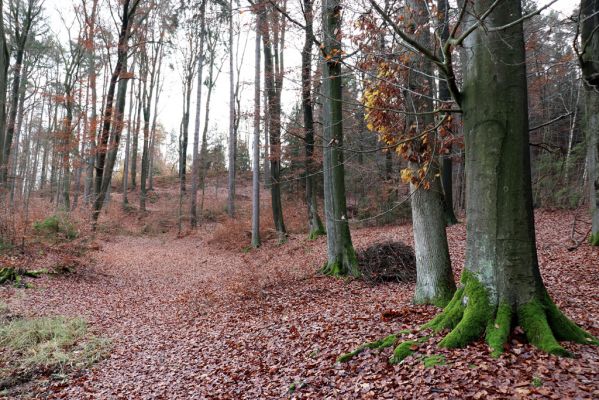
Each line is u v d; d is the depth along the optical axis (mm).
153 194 35375
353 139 12961
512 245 4266
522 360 3809
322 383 4562
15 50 23938
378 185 20312
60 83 26359
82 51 23672
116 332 8211
